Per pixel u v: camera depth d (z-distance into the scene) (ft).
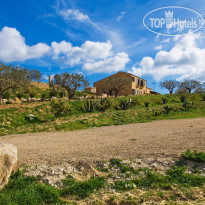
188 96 139.74
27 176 16.52
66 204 13.41
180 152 20.71
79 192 14.74
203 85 189.67
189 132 33.17
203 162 18.22
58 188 15.35
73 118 55.98
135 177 16.63
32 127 46.09
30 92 119.96
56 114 63.21
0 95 75.25
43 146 26.58
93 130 43.09
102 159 19.71
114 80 185.57
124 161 18.99
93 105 75.41
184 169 17.51
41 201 13.60
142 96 128.36
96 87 193.36
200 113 78.48
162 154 20.42
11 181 15.39
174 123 50.16
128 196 13.92
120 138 31.24
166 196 13.91
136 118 62.18
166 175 16.76
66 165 18.66
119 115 63.00
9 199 13.33
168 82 204.95
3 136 37.22
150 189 15.11
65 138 33.35
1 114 53.26
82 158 20.06
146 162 18.93
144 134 34.22
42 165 18.47
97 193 14.74
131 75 178.81
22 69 82.43
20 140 32.19
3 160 14.70
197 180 15.74
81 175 17.38
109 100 81.97
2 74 73.05
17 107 62.64
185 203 12.86
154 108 80.23
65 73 116.57
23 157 20.57
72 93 117.50
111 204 13.34
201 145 23.40
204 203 12.69
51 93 118.62
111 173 17.25
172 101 124.57
